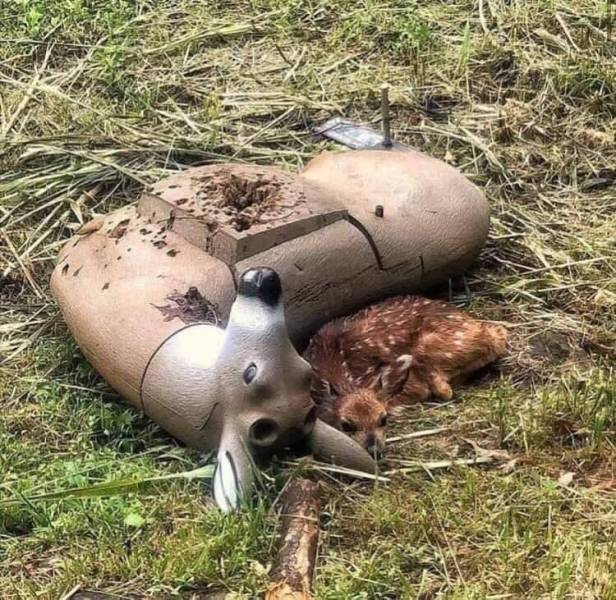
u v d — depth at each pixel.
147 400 3.18
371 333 3.40
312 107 4.58
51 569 2.93
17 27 5.10
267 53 4.95
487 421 3.29
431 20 5.07
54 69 4.88
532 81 4.67
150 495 3.06
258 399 3.02
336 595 2.82
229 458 3.04
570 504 3.04
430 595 2.85
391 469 3.14
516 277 3.79
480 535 2.96
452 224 3.62
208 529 2.96
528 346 3.54
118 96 4.71
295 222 3.36
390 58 4.89
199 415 3.09
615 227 3.99
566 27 4.95
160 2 5.28
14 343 3.59
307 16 5.17
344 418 3.20
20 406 3.37
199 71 4.84
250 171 3.51
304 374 3.06
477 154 4.32
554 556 2.89
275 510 3.00
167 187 3.44
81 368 3.46
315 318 3.42
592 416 3.25
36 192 4.11
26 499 3.02
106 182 4.16
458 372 3.41
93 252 3.42
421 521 2.98
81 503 3.03
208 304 3.24
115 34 5.04
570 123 4.47
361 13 5.12
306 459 3.09
